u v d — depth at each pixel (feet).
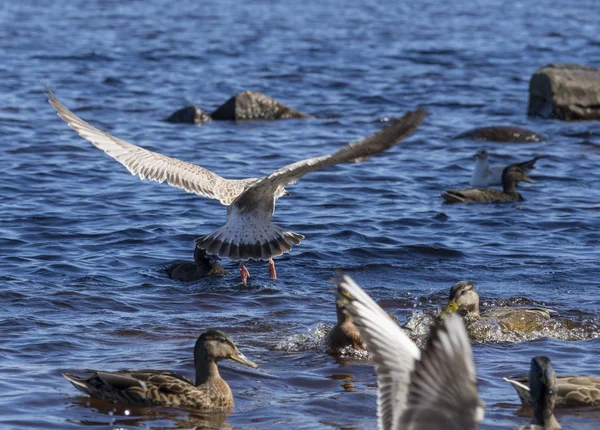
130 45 152.46
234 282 50.42
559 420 32.73
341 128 96.53
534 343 41.29
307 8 228.22
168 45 153.99
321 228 60.90
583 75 106.93
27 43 150.10
